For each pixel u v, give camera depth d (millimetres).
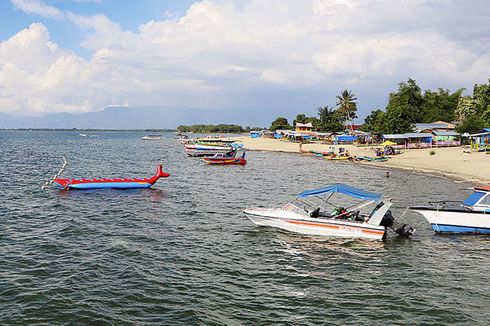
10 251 19422
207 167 62719
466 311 14188
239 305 14391
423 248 21328
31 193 35031
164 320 13164
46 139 182000
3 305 13891
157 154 90938
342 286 16250
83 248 20078
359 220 23328
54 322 12898
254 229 24328
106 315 13391
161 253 19641
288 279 16891
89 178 47125
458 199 34625
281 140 135500
